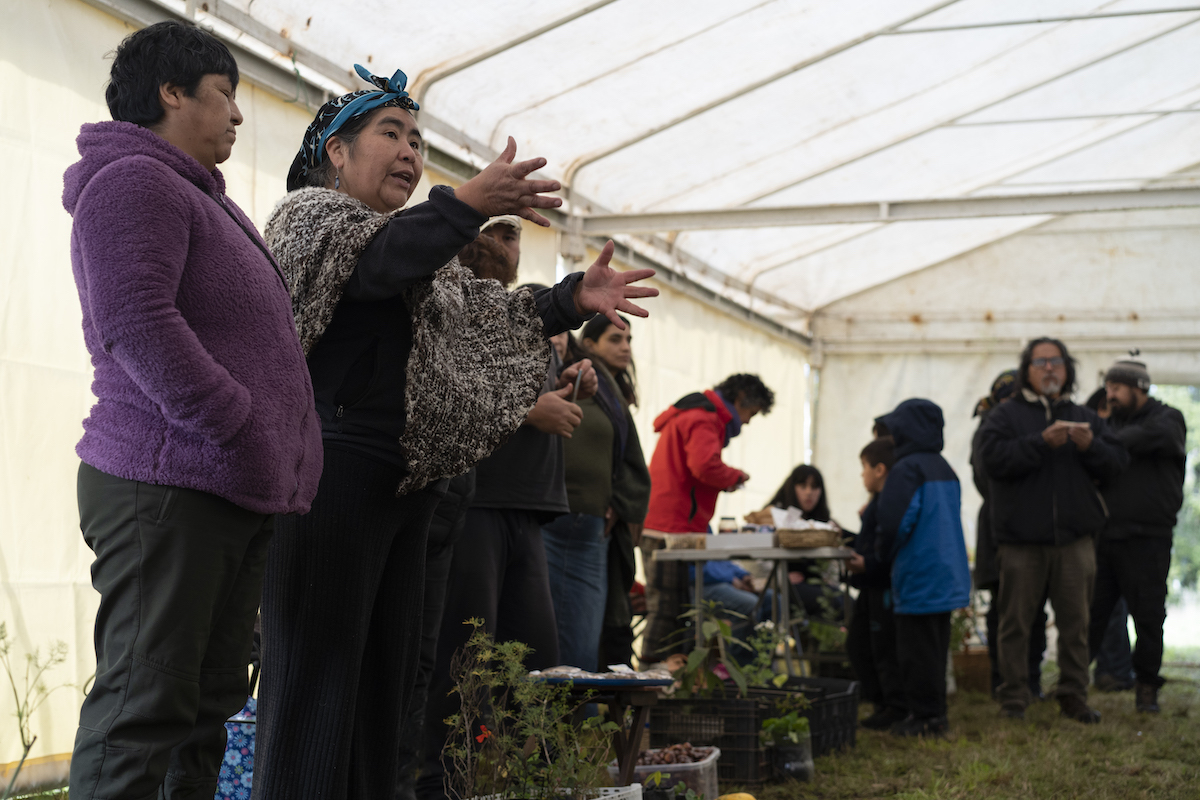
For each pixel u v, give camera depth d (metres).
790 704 3.57
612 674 2.60
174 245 1.46
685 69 5.26
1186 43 6.67
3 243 3.02
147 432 1.48
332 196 1.71
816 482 5.98
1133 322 9.12
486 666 2.35
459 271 1.91
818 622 5.45
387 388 1.72
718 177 6.68
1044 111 7.10
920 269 9.73
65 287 3.21
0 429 2.99
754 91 5.66
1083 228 9.32
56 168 3.19
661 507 5.19
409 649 1.85
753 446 8.73
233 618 1.62
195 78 1.61
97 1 3.29
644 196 6.66
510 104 5.15
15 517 3.02
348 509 1.70
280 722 1.67
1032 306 9.41
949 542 4.35
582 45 4.79
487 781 2.35
